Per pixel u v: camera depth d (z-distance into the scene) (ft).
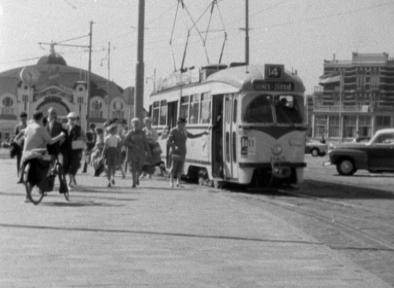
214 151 79.77
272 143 74.18
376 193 78.48
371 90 392.88
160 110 104.78
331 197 72.49
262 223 45.68
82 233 39.29
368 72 393.70
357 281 28.14
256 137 73.82
